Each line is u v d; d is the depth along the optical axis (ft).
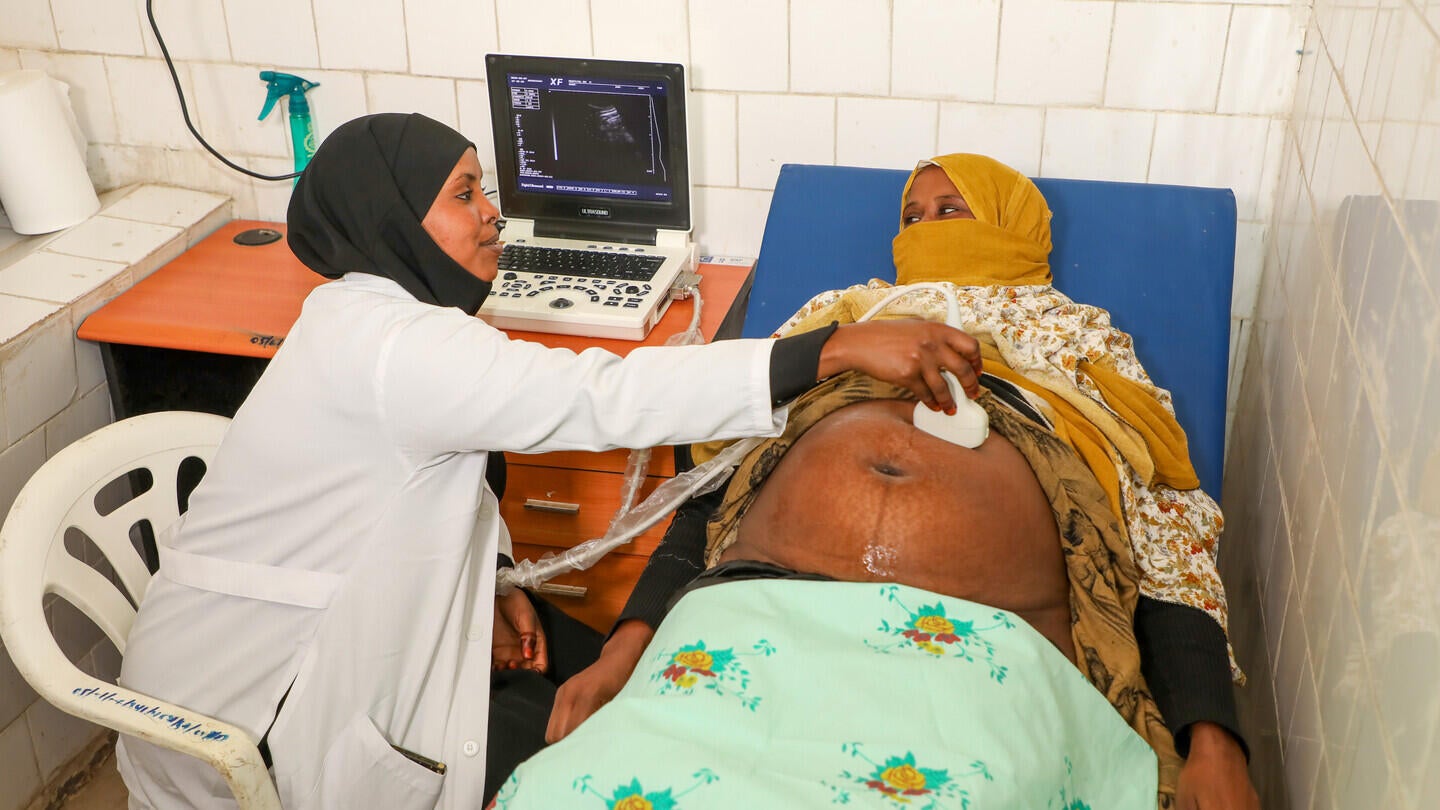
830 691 3.76
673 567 5.14
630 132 6.86
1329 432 4.52
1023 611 4.50
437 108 7.60
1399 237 3.72
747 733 3.64
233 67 7.68
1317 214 5.38
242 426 4.69
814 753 3.57
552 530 6.53
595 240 7.25
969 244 5.82
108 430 5.23
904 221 6.24
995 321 5.29
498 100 6.93
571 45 7.27
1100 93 6.75
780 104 7.17
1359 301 4.24
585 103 6.82
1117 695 4.34
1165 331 6.17
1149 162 6.88
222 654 4.76
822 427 4.90
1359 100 4.66
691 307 6.91
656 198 7.03
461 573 4.88
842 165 7.28
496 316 6.45
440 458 4.63
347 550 4.64
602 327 6.39
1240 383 7.35
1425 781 2.82
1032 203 6.04
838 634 4.12
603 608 6.70
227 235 7.85
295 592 4.65
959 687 3.74
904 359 4.05
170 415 5.47
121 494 7.40
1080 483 4.63
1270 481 5.88
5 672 6.44
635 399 4.23
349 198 4.79
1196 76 6.59
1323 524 4.45
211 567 4.76
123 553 5.23
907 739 3.59
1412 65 3.78
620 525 5.44
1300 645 4.68
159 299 6.95
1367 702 3.52
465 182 4.91
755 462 4.98
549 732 4.48
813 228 6.70
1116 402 5.18
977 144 7.05
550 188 7.13
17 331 6.35
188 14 7.56
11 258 7.14
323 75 7.61
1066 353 5.18
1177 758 4.25
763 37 7.01
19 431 6.41
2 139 7.19
